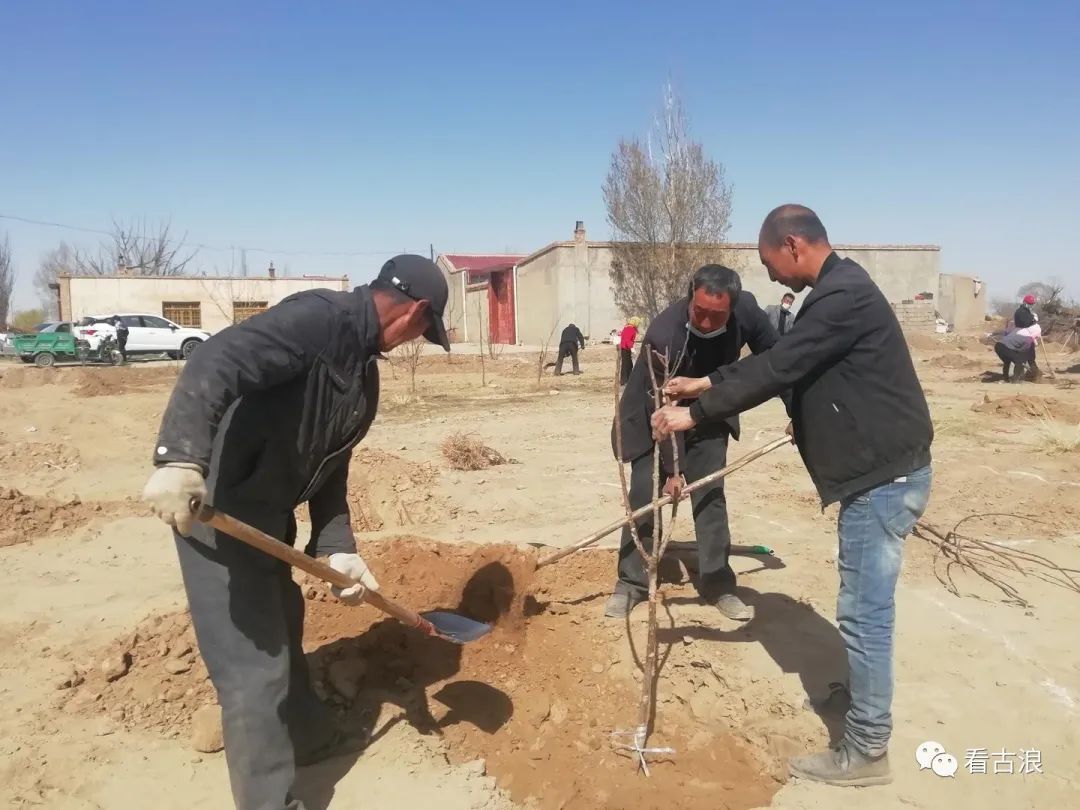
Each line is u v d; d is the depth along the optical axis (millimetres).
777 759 3555
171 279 42375
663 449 4660
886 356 3123
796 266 3357
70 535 6812
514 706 4016
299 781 3266
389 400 17172
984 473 8242
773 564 5816
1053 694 3961
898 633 4641
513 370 25703
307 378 2826
